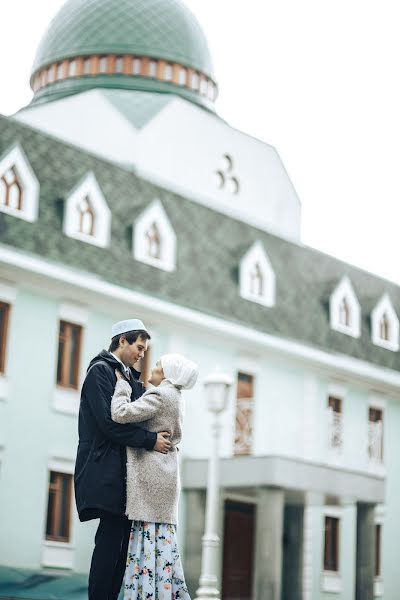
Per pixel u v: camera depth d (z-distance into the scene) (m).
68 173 28.17
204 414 29.16
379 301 37.59
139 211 29.67
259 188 40.09
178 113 37.25
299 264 35.38
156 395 6.86
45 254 25.44
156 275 28.77
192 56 40.00
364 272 38.75
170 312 28.16
